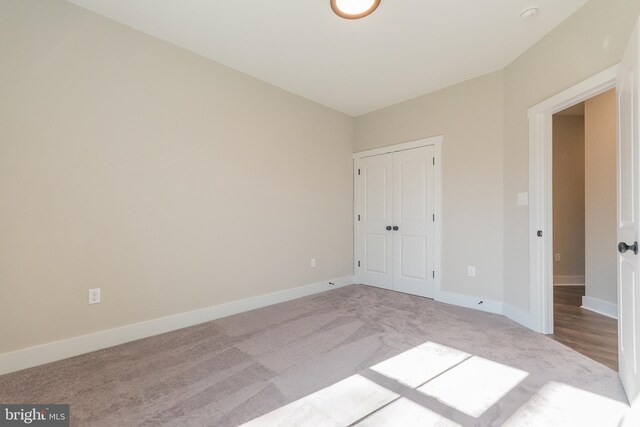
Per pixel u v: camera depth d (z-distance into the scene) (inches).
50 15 81.0
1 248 74.6
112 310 91.5
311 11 87.6
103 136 89.5
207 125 113.5
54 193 81.5
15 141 76.0
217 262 116.4
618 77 69.2
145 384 70.4
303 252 149.4
